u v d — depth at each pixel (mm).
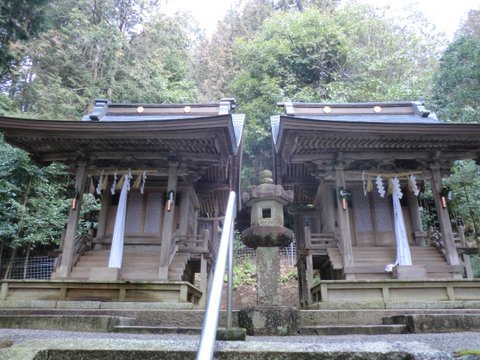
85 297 7746
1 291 7742
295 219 14164
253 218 4031
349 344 2221
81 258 9906
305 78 24062
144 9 25281
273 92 22172
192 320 6340
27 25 10789
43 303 7312
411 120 11430
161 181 11555
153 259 9797
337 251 10062
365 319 6336
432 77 20188
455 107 17750
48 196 14555
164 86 23062
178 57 28297
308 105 12258
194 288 8469
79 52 20719
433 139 9148
